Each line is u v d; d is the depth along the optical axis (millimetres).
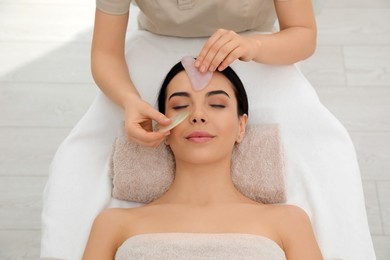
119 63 1599
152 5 1552
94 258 1399
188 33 1673
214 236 1343
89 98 2336
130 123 1459
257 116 1633
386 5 2564
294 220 1432
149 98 1660
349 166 1570
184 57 1533
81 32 2500
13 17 2525
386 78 2363
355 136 2236
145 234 1373
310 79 2365
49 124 2277
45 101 2324
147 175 1552
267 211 1446
